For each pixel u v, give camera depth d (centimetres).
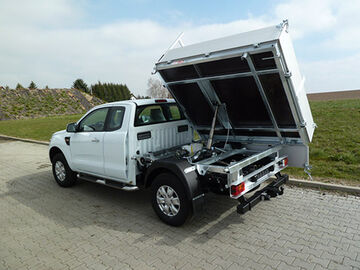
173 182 382
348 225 381
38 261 329
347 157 633
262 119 436
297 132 421
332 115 1209
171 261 317
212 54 357
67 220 443
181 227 399
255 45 319
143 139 463
